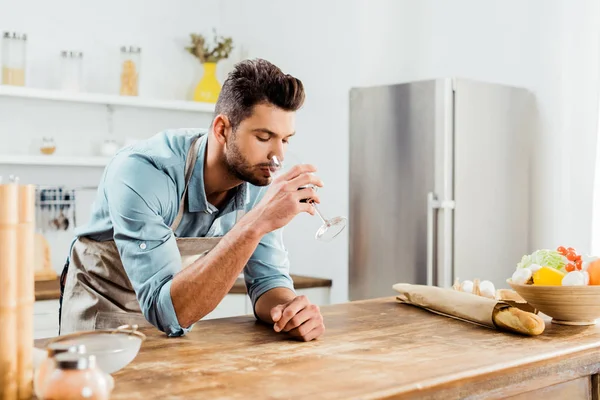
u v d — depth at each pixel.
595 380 1.54
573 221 3.31
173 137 1.79
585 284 1.71
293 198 1.49
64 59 3.67
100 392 1.00
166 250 1.62
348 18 3.73
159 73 4.18
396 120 3.39
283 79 1.58
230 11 4.41
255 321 1.81
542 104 3.47
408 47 3.90
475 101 3.31
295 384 1.19
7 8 3.63
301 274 3.98
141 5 4.10
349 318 1.84
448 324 1.75
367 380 1.21
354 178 3.56
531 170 3.55
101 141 3.95
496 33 3.62
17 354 1.11
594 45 3.21
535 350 1.45
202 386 1.18
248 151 1.61
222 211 1.94
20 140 3.69
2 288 1.08
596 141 3.21
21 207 1.11
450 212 3.25
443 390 1.23
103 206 1.90
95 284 1.98
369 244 3.50
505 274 3.46
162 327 1.58
